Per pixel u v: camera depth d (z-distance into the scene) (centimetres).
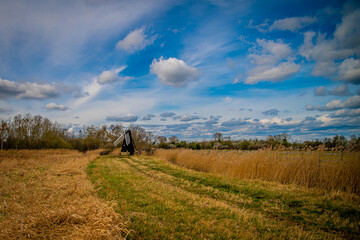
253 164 1032
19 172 1110
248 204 640
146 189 771
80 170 1234
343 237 429
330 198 679
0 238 319
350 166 774
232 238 400
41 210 421
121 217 433
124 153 3170
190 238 386
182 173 1191
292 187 827
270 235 420
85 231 334
